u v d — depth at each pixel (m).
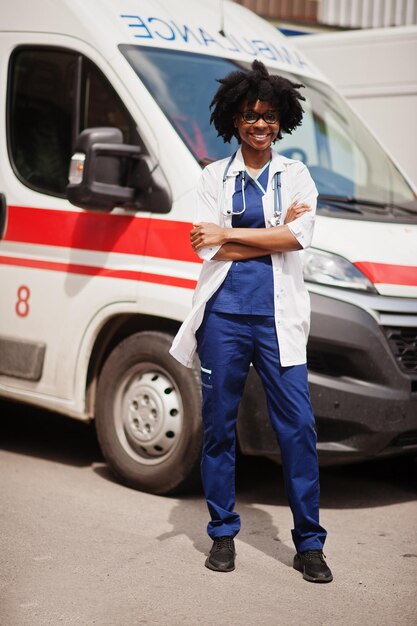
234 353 4.47
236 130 4.55
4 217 6.22
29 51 6.29
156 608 4.08
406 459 6.67
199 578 4.44
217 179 4.48
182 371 5.47
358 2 12.51
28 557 4.60
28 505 5.39
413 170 9.44
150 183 5.57
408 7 12.64
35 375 6.05
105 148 5.44
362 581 4.49
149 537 4.96
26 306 6.11
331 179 6.39
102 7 6.11
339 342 5.20
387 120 9.58
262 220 4.42
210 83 6.04
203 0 6.86
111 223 5.73
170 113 5.73
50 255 6.00
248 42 6.73
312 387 5.18
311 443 4.46
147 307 5.54
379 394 5.27
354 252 5.41
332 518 5.49
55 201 6.02
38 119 6.21
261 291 4.42
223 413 4.52
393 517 5.54
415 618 4.09
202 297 4.46
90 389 5.98
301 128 6.56
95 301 5.76
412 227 5.93
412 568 4.69
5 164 6.29
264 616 4.04
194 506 5.51
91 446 6.88
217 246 4.38
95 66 5.95
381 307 5.32
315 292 5.23
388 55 9.52
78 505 5.43
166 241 5.49
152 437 5.62
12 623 3.87
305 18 12.18
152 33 6.12
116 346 5.82
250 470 6.43
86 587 4.27
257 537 5.06
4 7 6.43
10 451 6.59
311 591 4.34
